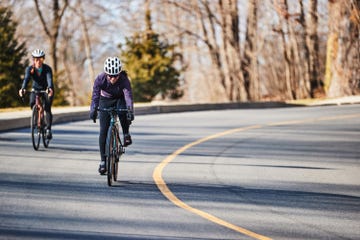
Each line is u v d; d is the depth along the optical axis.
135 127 30.86
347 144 25.55
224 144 24.77
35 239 10.72
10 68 45.56
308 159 21.53
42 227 11.53
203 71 102.19
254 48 74.00
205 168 18.94
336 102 54.44
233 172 18.42
